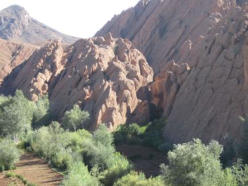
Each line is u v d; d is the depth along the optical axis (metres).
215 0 122.25
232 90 61.03
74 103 93.44
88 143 57.59
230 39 70.44
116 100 87.31
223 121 58.16
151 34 137.25
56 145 58.19
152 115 85.75
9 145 51.69
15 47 174.25
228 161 46.50
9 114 67.50
